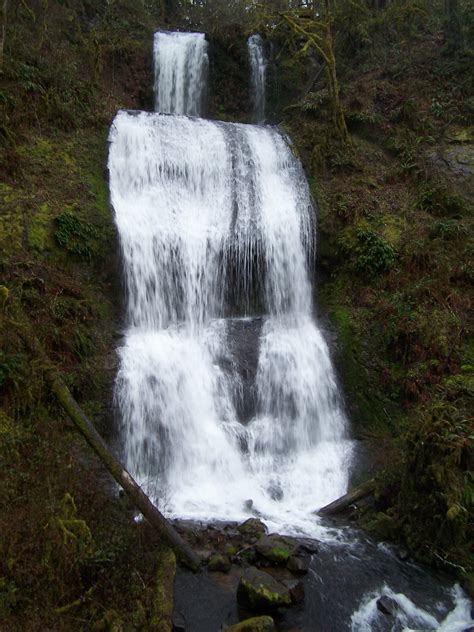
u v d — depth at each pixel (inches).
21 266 350.6
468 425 290.7
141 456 339.3
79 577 203.2
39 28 580.1
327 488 343.3
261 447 370.6
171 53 743.1
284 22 706.8
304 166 544.1
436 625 230.2
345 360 418.3
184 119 540.7
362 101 602.9
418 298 421.7
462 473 273.6
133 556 222.4
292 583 233.8
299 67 768.9
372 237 464.1
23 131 440.1
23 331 298.7
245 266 469.4
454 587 253.9
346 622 224.5
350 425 397.4
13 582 189.8
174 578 229.8
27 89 455.2
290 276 482.9
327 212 498.0
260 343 425.1
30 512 213.6
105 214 426.6
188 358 390.9
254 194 510.9
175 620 211.3
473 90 591.8
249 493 332.2
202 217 482.0
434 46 673.6
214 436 363.3
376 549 276.1
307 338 435.5
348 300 456.8
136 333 406.0
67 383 315.6
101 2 769.6
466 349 389.1
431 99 597.0
